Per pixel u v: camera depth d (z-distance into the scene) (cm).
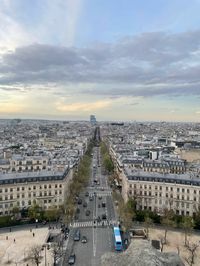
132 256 10062
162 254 10419
